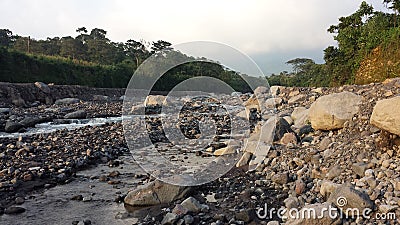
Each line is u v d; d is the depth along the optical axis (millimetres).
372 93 10688
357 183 5402
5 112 17031
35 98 24766
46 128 14531
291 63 39719
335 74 26078
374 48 22750
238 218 5168
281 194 6137
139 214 5547
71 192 6707
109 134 13016
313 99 15672
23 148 9672
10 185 6906
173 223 5062
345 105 8617
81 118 18172
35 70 34500
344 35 26219
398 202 4676
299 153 7883
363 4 26969
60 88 28328
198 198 6109
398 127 5961
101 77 41031
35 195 6512
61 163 8609
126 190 6816
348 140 7480
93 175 7949
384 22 24453
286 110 14406
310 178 6543
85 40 63125
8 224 5203
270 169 7547
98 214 5578
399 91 10188
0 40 58375
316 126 8914
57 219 5391
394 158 5914
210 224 5035
